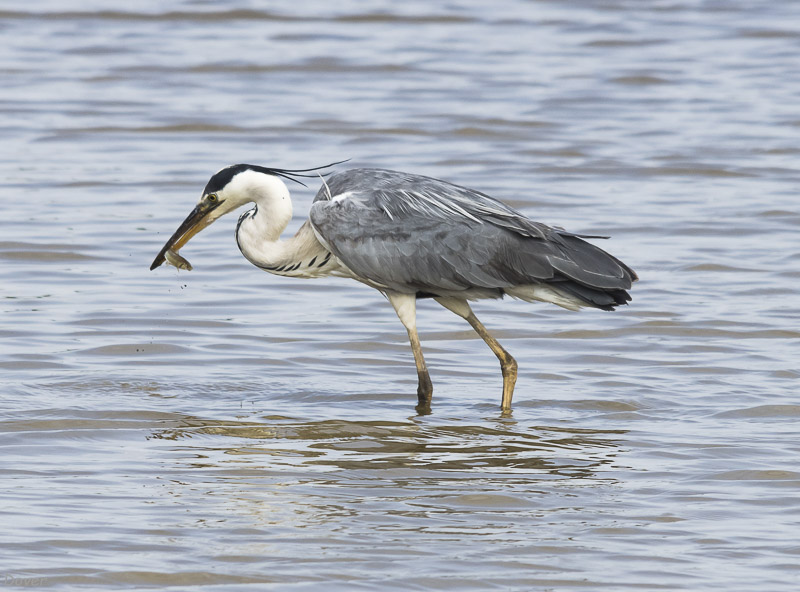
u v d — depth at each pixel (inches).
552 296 507.8
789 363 559.5
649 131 1090.1
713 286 693.3
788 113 1150.3
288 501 390.3
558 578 334.0
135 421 476.4
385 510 383.6
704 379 538.0
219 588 323.9
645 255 754.2
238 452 442.3
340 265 536.7
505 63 1343.5
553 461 435.8
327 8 1601.9
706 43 1441.9
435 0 1659.7
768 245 775.1
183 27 1493.6
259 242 535.2
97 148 1021.2
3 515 371.2
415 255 505.4
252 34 1462.8
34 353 561.9
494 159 997.2
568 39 1460.4
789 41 1448.1
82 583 325.7
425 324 630.5
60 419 473.1
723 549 354.3
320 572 334.6
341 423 481.4
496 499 394.9
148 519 371.6
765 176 953.5
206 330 610.9
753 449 446.0
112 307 644.1
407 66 1322.6
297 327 619.8
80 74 1274.6
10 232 781.9
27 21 1498.5
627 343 595.8
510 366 507.8
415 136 1070.4
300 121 1113.4
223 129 1085.8
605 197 890.7
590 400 511.5
